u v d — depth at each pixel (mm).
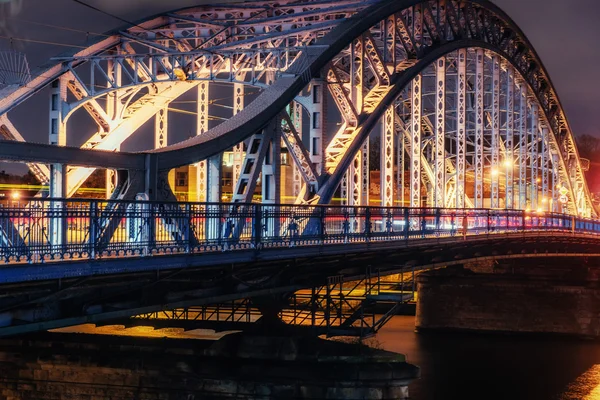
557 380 57781
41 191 38062
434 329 79438
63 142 50438
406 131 64875
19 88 48688
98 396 37406
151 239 26500
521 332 78938
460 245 49469
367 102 51188
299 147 43781
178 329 41156
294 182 50406
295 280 37625
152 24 57031
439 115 61969
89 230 24266
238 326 37250
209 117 56406
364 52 49594
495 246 59812
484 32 74062
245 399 36062
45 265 22516
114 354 37500
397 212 42500
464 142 67188
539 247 69250
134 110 54375
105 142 51938
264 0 58438
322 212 36188
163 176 32688
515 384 56219
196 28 57000
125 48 54188
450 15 66500
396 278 78312
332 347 36906
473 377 58062
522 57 86188
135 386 37281
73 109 50344
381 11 51875
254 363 36406
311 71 44125
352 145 47438
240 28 57031
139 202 26375
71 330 40062
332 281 38781
